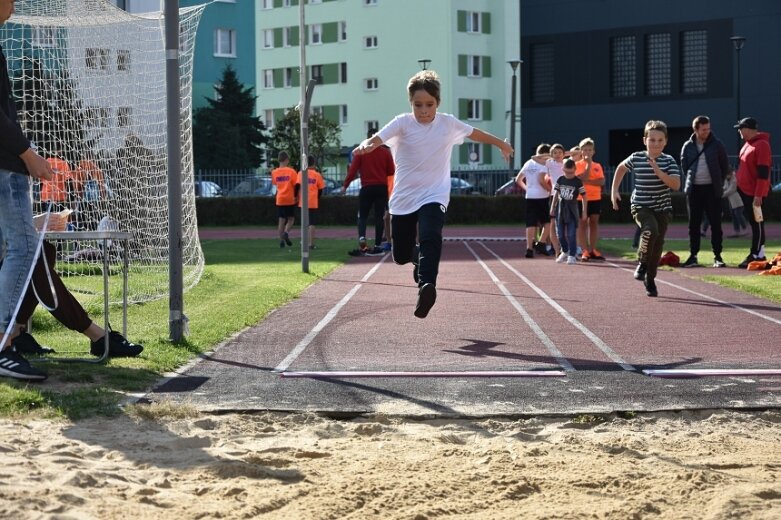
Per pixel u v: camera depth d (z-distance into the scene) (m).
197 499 5.27
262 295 15.30
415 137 10.09
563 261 22.91
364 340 11.23
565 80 86.06
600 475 5.80
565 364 9.66
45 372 8.62
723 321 12.69
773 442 6.81
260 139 78.81
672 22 81.38
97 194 17.61
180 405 7.63
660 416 7.55
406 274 19.84
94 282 16.38
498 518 5.04
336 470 5.89
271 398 8.06
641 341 11.12
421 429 7.13
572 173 22.48
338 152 72.88
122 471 5.75
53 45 17.66
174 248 10.81
